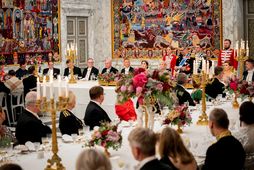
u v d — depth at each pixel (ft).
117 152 23.80
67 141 26.23
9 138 25.35
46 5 67.51
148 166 16.02
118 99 24.62
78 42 73.15
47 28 67.72
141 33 72.59
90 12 74.23
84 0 72.95
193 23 68.59
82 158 13.79
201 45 68.13
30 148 24.49
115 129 22.82
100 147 24.72
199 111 35.68
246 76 48.98
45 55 67.51
